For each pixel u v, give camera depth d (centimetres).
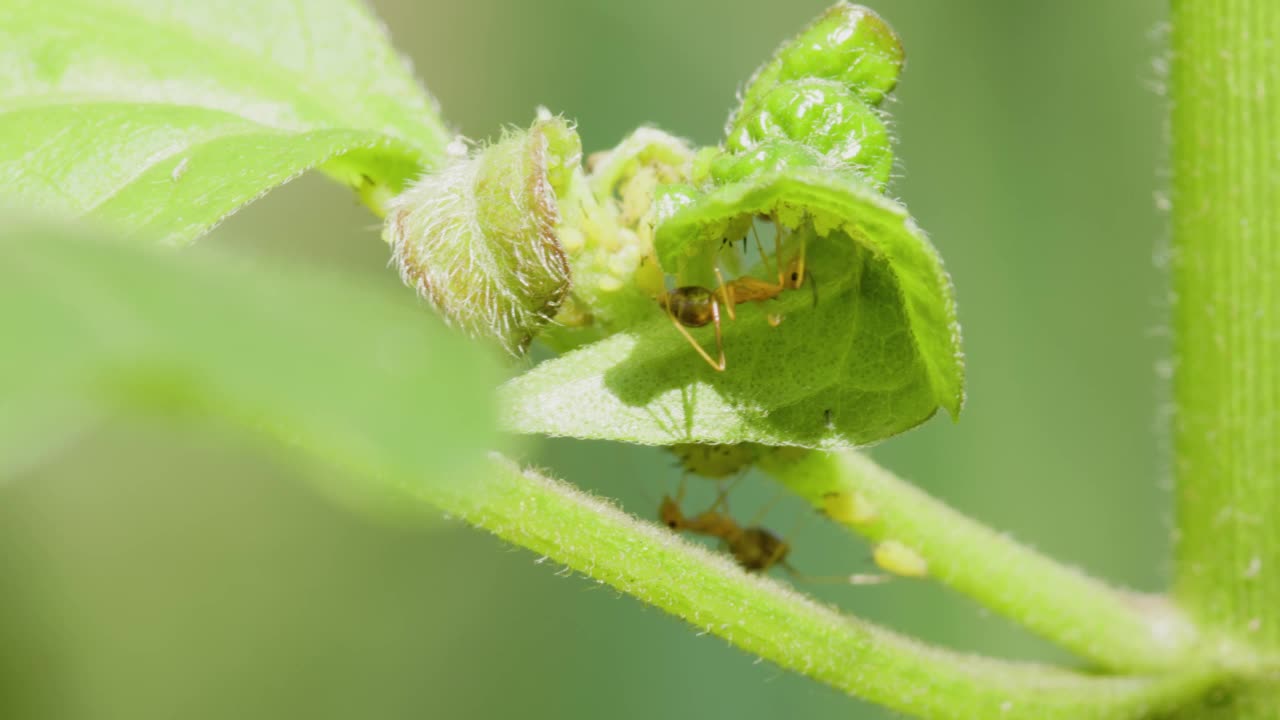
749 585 11
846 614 11
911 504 12
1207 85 12
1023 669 12
